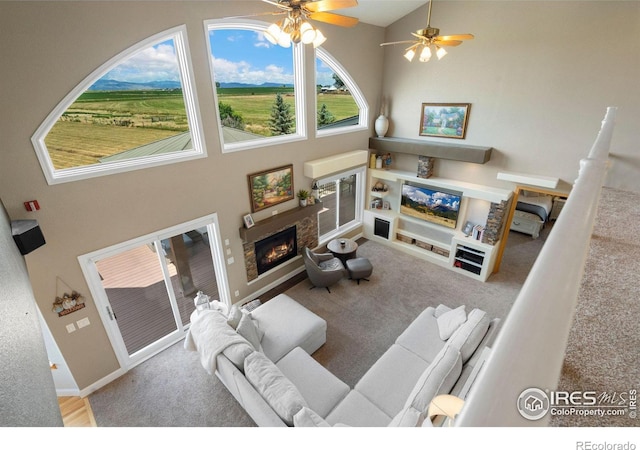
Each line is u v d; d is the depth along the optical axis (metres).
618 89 4.25
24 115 2.90
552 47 4.62
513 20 4.86
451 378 2.97
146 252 7.05
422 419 2.58
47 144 3.24
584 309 1.03
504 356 0.33
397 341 3.91
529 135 5.15
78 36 3.02
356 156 6.52
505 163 5.52
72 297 3.51
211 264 6.42
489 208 5.87
